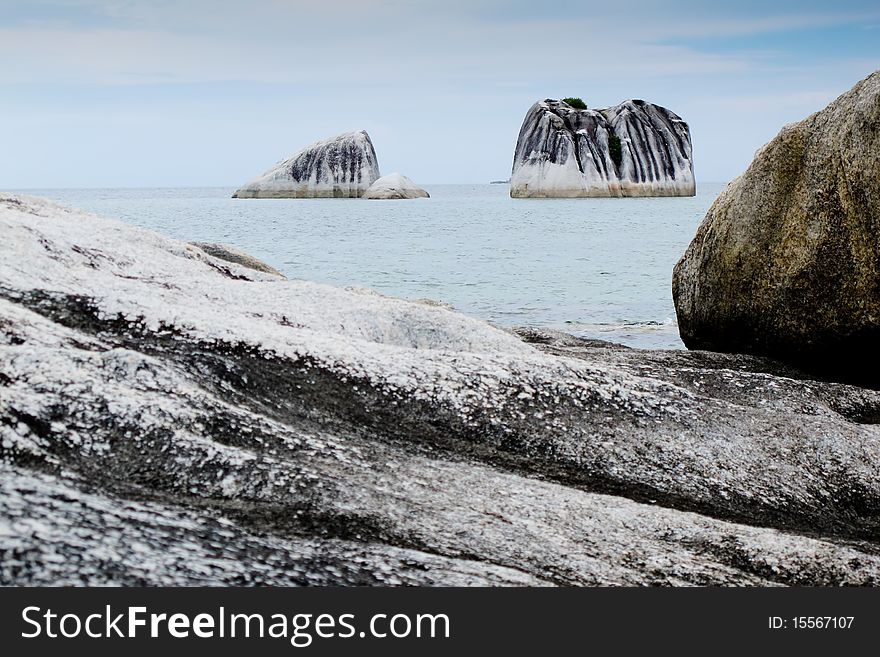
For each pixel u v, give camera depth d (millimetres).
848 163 14844
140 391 8844
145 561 6305
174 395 8938
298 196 167125
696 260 18312
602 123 148125
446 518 8039
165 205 150000
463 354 11680
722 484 10125
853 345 15367
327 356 10961
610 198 144875
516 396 10883
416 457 9500
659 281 38750
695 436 10789
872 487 10453
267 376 10273
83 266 12508
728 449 10672
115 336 10352
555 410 10789
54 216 16328
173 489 7762
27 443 7684
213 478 7930
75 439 7953
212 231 75000
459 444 10117
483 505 8508
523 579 7043
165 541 6656
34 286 10977
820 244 15305
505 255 51469
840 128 15086
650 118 147750
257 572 6547
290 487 7953
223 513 7449
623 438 10547
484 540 7750
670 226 80188
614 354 16281
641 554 8086
